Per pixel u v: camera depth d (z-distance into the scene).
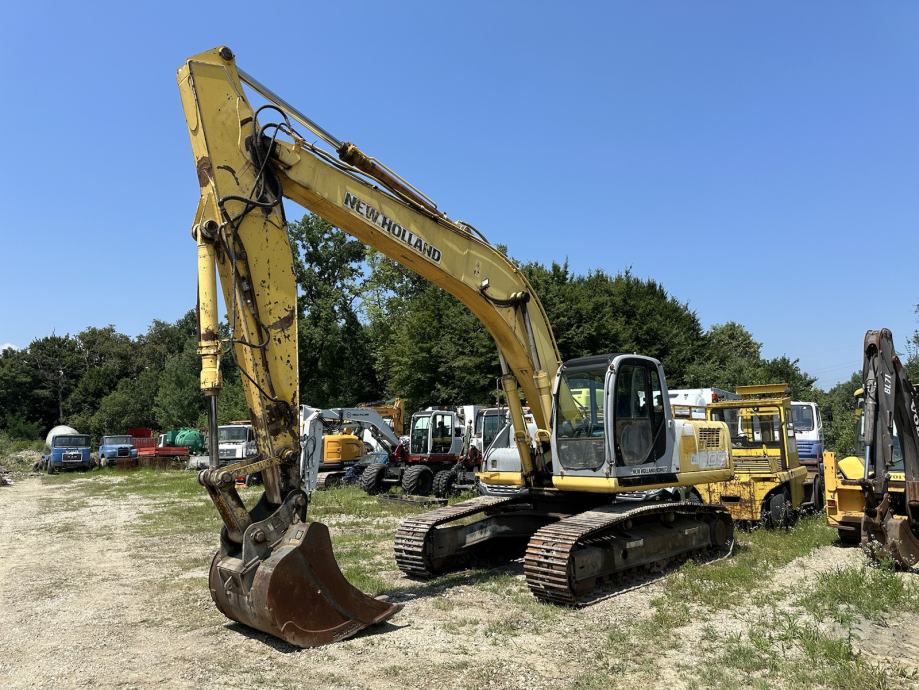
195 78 5.89
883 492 8.17
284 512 5.85
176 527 13.16
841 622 6.05
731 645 5.62
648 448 8.20
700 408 14.09
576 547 7.17
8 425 61.34
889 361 8.37
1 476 26.44
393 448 18.58
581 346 29.73
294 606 5.55
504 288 8.17
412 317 34.91
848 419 26.53
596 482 7.75
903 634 5.86
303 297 42.19
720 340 56.16
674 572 8.41
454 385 32.44
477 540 8.83
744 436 12.93
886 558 8.00
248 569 5.61
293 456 6.00
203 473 5.57
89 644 5.93
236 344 5.90
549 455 8.69
